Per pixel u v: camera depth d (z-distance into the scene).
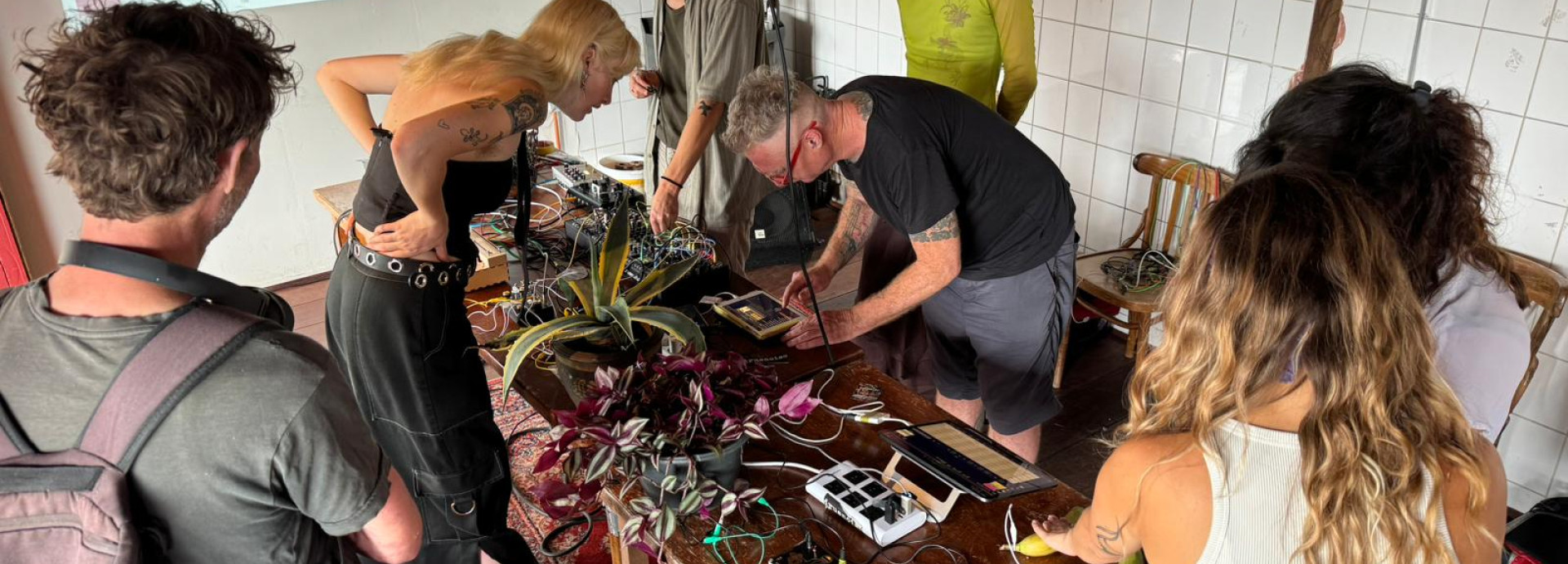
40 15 3.13
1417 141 1.13
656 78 2.95
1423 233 1.16
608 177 3.00
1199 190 2.96
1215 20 2.84
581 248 2.65
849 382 1.92
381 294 1.73
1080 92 3.35
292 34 3.55
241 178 0.96
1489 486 0.97
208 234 0.96
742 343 2.07
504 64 1.72
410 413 1.81
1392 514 0.94
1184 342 1.02
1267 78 2.76
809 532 1.49
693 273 2.27
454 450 1.87
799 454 1.68
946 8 2.79
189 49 0.87
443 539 1.97
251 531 0.95
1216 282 0.98
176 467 0.90
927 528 1.50
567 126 4.35
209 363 0.90
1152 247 3.19
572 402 1.89
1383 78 1.18
